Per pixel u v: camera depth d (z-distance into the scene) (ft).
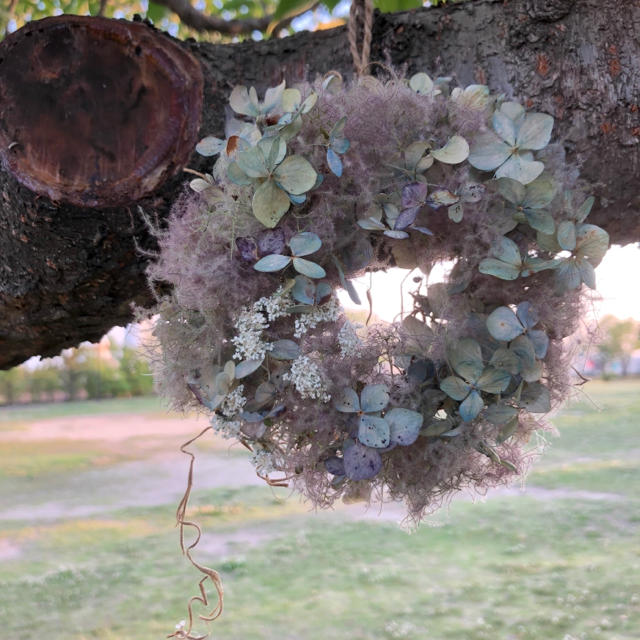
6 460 14.84
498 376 2.33
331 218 2.31
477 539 8.84
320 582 7.70
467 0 2.64
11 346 2.96
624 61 2.54
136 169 2.50
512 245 2.31
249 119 2.48
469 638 6.24
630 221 2.65
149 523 10.10
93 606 7.15
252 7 5.07
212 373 2.36
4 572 8.16
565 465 12.00
